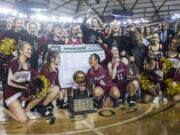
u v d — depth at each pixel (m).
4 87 4.45
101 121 4.23
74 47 5.25
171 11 18.78
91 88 5.00
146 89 5.32
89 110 4.73
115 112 4.74
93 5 19.22
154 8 19.19
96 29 5.44
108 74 5.14
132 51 5.60
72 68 5.26
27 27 5.22
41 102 4.68
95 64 5.00
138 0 18.83
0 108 4.39
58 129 3.91
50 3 16.77
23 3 11.62
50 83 4.88
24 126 4.11
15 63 4.36
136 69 5.55
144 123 4.05
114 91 5.02
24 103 4.65
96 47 5.37
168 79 5.50
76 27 5.46
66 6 18.67
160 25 6.60
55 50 5.16
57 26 5.96
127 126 3.93
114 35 5.54
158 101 5.39
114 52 5.23
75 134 3.66
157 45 5.63
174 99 5.52
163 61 5.52
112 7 19.56
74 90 4.73
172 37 5.91
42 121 4.34
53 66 4.95
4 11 10.89
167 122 4.07
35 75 4.70
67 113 4.79
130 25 5.75
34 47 5.22
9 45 4.74
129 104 5.20
